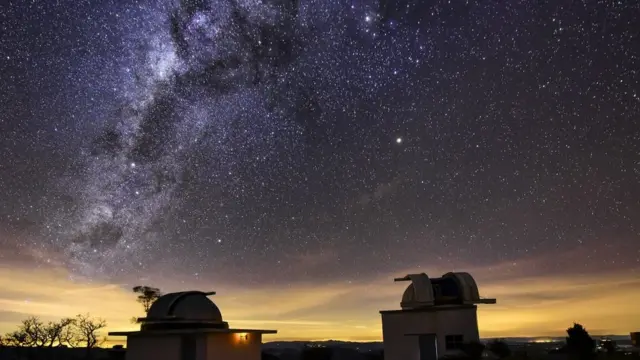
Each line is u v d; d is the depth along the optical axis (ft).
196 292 63.93
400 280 66.08
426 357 62.28
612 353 71.15
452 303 63.41
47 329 124.06
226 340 61.21
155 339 60.08
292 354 129.08
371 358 119.75
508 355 68.69
